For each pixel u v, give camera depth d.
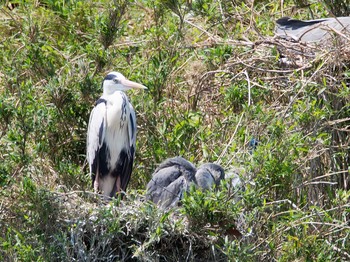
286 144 11.90
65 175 12.95
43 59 14.43
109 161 13.46
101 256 11.20
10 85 14.13
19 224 11.57
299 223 11.43
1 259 11.05
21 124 12.90
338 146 12.88
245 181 11.68
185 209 10.97
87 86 13.83
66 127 13.73
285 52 14.12
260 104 13.30
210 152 13.38
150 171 13.70
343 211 12.09
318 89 13.21
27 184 11.35
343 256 11.85
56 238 11.09
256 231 11.49
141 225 11.30
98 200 12.09
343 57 13.35
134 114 13.59
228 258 11.02
